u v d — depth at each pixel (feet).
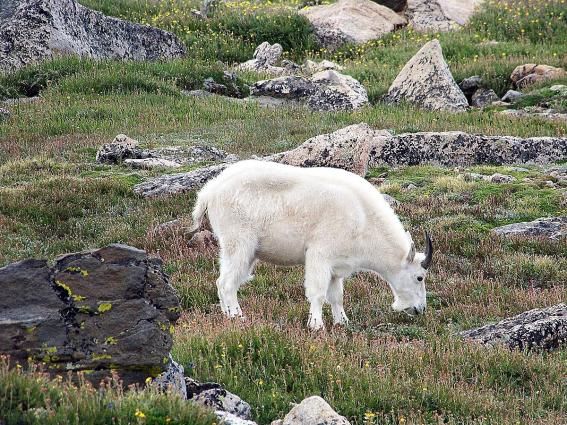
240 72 384.27
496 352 110.01
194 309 134.72
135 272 81.41
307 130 277.64
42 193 193.36
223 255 123.13
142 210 188.85
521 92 335.67
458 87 337.11
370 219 121.49
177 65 361.10
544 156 238.89
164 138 263.70
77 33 369.91
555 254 165.58
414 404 93.81
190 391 85.30
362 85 362.74
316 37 445.78
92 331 78.48
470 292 144.56
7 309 78.33
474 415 93.71
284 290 144.15
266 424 87.66
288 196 120.37
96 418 68.85
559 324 119.03
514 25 434.71
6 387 68.80
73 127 275.80
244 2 497.05
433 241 169.17
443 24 458.09
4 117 283.18
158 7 472.44
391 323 129.29
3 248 163.12
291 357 101.14
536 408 97.96
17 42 355.15
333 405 91.76
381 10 465.88
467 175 215.10
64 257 81.76
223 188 122.62
